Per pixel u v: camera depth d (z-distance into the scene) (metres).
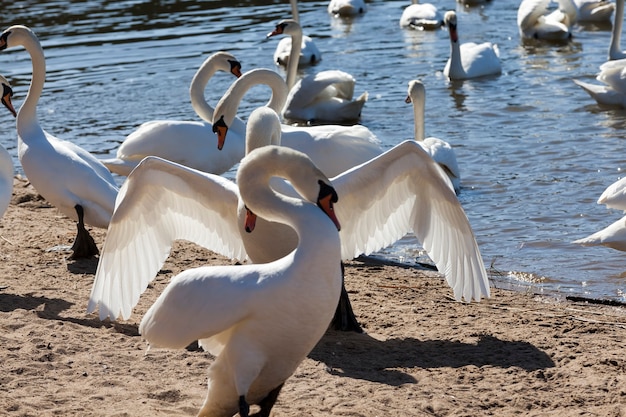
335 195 6.64
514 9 32.56
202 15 31.64
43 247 12.46
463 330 9.84
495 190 15.66
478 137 18.69
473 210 14.77
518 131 18.98
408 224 8.95
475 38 28.58
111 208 11.78
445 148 15.57
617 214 14.40
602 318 10.42
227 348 6.61
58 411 7.26
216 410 6.98
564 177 16.16
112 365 8.38
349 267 12.63
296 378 8.37
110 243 8.35
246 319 6.52
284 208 6.61
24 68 25.08
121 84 23.14
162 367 8.41
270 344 6.57
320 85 21.03
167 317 6.68
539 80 23.20
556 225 14.04
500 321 10.17
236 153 15.06
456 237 8.71
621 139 18.17
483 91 22.38
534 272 12.30
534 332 9.77
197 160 14.74
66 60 25.67
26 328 9.12
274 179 8.88
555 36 28.16
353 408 7.60
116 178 17.56
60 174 11.76
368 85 23.44
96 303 8.34
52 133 19.38
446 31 29.55
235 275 6.54
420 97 17.66
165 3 33.97
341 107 20.75
